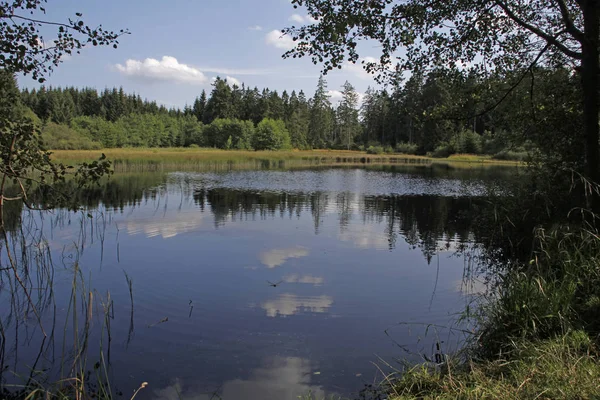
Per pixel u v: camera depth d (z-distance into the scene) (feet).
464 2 26.81
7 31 18.35
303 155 194.59
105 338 16.34
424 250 30.91
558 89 30.42
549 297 15.74
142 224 38.37
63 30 18.99
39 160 19.71
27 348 15.60
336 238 34.17
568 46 29.43
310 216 44.01
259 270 25.17
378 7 24.98
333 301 20.44
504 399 10.31
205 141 263.29
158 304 19.72
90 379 13.62
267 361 14.71
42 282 22.53
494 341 15.16
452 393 11.34
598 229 20.84
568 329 13.65
